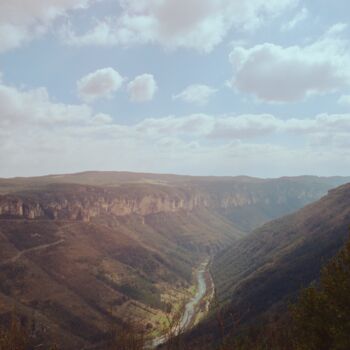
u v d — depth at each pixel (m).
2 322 169.38
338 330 32.44
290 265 189.12
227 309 173.00
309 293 36.94
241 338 94.38
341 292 34.25
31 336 165.38
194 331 164.62
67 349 167.12
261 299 167.62
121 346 140.50
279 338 80.94
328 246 180.88
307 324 35.91
